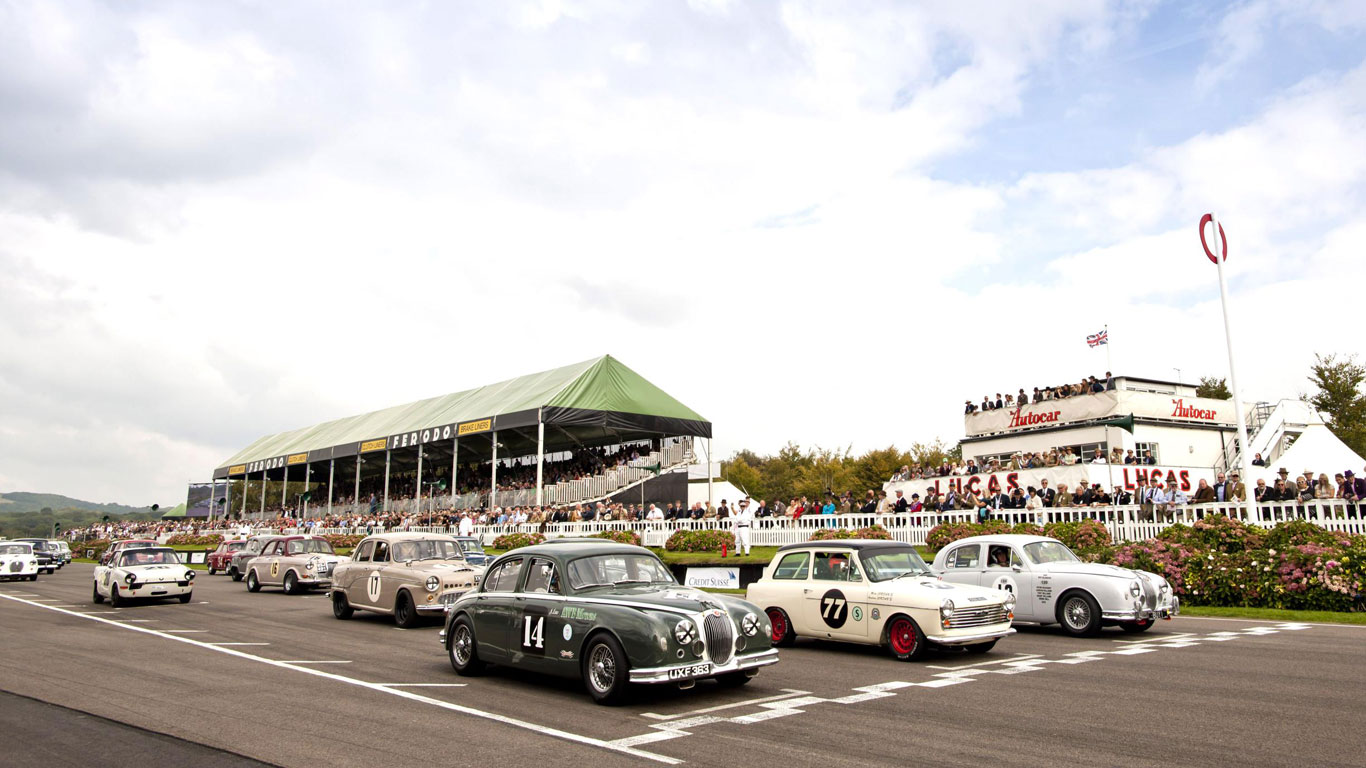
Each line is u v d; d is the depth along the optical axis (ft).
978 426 120.78
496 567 36.29
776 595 43.34
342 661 39.68
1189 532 61.41
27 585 98.17
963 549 50.31
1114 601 43.78
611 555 34.30
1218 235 69.21
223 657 40.91
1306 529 56.44
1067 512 73.31
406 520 138.21
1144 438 102.83
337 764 21.84
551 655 31.45
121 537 211.61
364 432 182.80
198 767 21.65
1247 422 111.65
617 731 25.27
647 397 129.39
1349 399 130.52
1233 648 39.17
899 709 27.78
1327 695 28.60
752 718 26.81
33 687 32.89
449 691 31.99
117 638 48.39
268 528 176.35
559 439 153.89
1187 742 23.03
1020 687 31.12
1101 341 108.27
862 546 41.55
